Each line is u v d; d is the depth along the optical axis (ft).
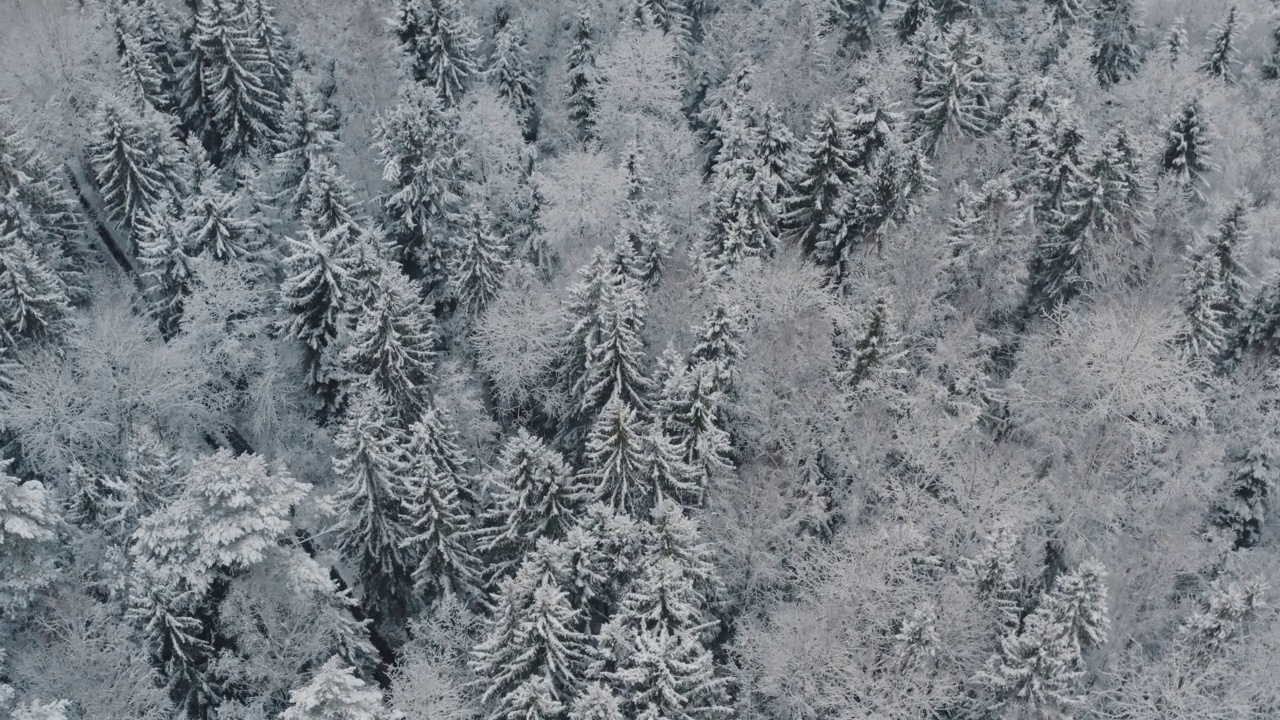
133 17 202.08
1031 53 225.97
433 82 213.25
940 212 185.26
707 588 134.92
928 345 168.04
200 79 200.54
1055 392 159.94
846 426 152.15
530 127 225.97
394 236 190.80
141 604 123.75
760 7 237.04
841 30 231.30
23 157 176.24
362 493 137.80
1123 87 222.69
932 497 150.51
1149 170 189.47
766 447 155.53
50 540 126.93
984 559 135.85
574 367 160.45
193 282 169.89
